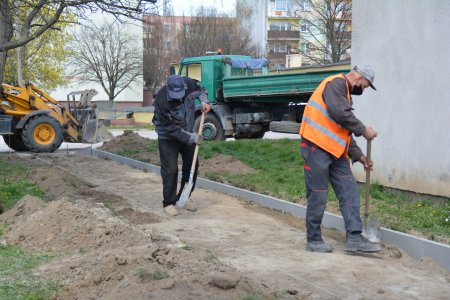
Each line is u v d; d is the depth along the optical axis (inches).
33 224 237.9
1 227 246.4
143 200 329.1
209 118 731.4
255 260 207.0
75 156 579.5
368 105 319.0
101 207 280.5
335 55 1268.5
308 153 220.8
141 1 393.4
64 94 1795.0
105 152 563.2
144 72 1829.5
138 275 157.8
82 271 180.7
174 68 765.3
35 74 1343.5
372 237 229.3
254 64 749.3
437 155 273.1
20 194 329.4
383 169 309.3
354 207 219.8
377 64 311.4
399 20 294.4
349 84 218.5
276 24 1755.7
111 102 1612.9
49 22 391.9
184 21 1540.4
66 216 239.8
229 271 175.0
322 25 1434.5
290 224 269.4
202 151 502.0
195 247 219.9
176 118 280.5
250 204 316.8
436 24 271.4
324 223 267.0
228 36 1494.8
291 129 706.8
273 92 681.0
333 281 185.6
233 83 711.7
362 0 322.7
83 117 681.6
